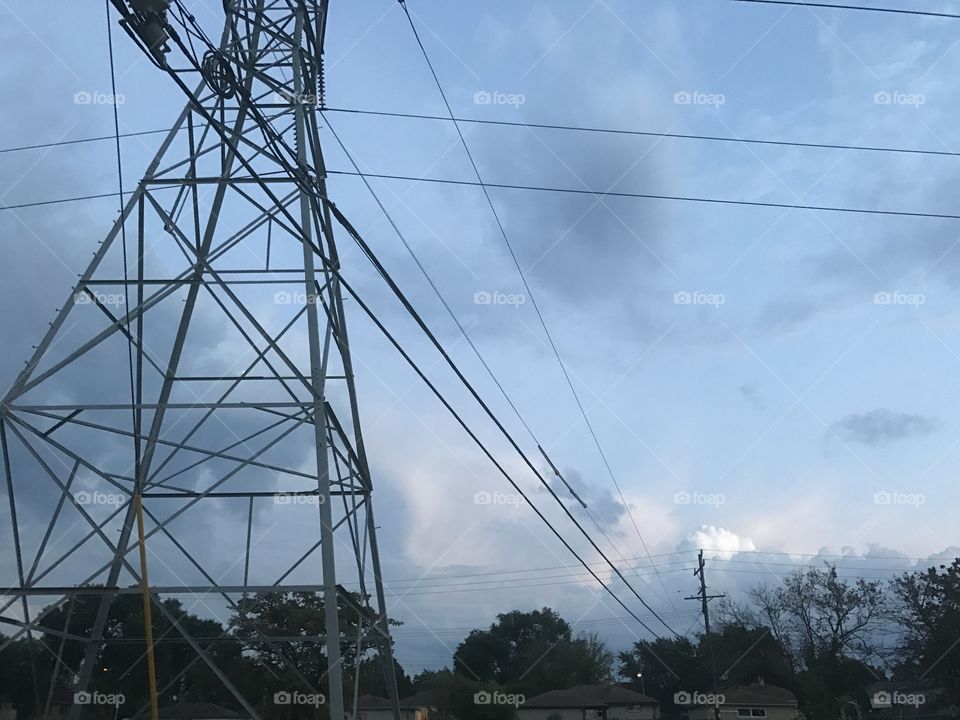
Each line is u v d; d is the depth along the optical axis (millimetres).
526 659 83562
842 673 67250
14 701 27547
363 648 22672
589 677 82250
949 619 62906
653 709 70750
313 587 16469
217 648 40250
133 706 36375
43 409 16812
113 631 36031
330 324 19094
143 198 18750
